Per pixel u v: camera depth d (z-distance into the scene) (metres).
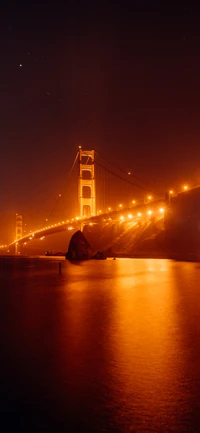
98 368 6.95
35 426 4.82
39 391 5.90
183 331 9.79
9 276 31.05
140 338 9.13
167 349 8.13
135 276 27.53
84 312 13.02
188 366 6.99
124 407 5.32
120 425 4.83
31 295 18.25
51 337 9.43
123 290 19.27
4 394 5.80
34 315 12.65
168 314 12.20
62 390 5.94
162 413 5.14
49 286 22.36
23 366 7.12
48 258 71.25
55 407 5.34
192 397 5.62
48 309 13.86
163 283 22.20
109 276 28.08
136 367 6.98
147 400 5.54
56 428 4.77
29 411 5.22
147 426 4.80
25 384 6.20
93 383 6.21
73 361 7.39
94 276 28.41
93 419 4.98
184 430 4.70
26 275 31.61
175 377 6.44
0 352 8.10
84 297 16.98
